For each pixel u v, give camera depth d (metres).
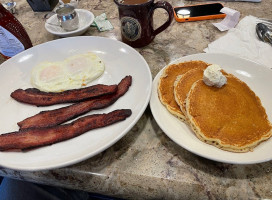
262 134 0.52
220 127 0.54
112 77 0.77
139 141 0.60
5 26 0.80
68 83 0.76
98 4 1.23
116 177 0.54
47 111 0.65
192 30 0.98
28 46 0.89
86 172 0.55
